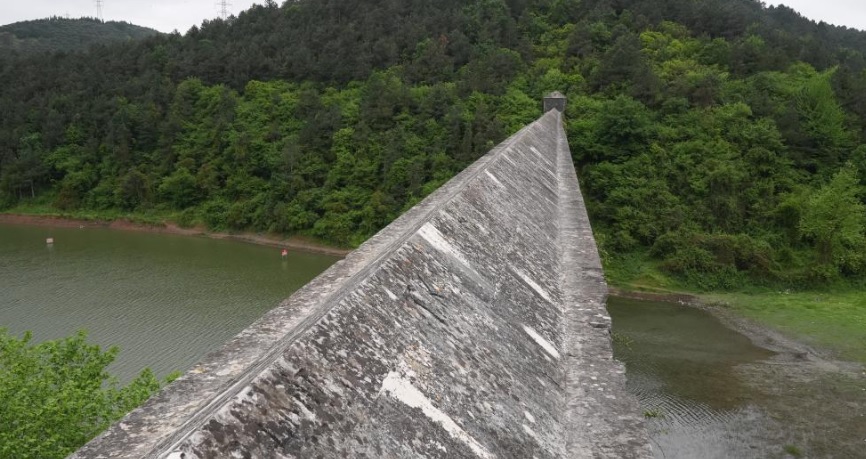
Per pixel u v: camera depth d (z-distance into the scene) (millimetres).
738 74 53094
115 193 62031
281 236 53219
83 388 13781
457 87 54906
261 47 71375
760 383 24953
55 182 66375
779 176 43500
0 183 66125
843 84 50031
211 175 59219
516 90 52406
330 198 52156
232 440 2729
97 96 70688
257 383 3070
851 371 26031
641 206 41750
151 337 28641
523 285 7844
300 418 3107
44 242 52750
